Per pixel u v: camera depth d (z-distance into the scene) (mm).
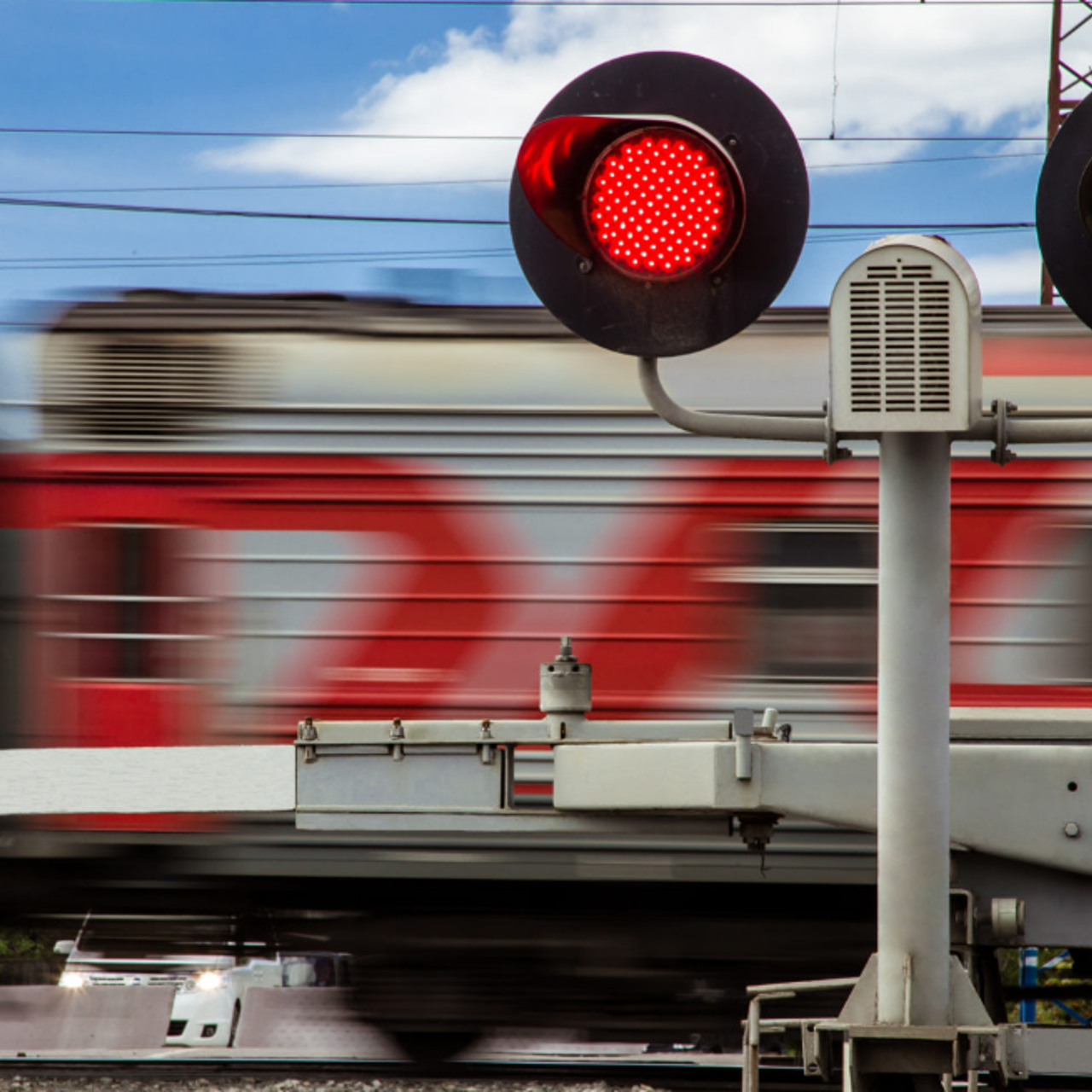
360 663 23375
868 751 11242
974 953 12031
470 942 23812
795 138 8953
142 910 24047
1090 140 8859
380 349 23844
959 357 8922
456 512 23469
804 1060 9578
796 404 23750
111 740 23688
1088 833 11156
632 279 9062
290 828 23141
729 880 22312
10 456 24172
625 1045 25391
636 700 22984
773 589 23078
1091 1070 22031
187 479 23938
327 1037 25531
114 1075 21250
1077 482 23188
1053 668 22938
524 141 8727
